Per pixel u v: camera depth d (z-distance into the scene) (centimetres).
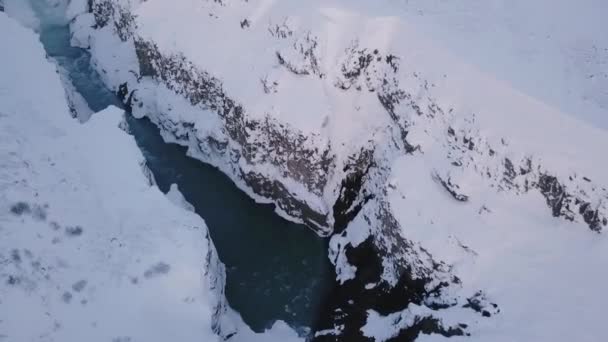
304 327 2877
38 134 2553
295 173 3353
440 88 2998
